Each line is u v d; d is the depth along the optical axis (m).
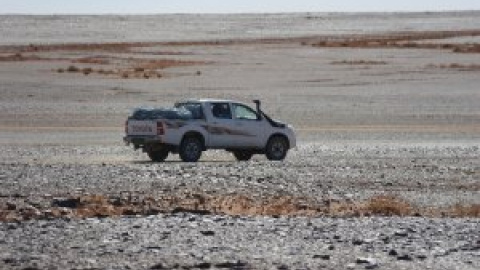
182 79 163.75
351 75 176.62
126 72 173.62
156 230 35.94
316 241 34.22
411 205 48.38
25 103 125.56
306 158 75.69
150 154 75.69
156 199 47.47
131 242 33.03
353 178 59.94
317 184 56.44
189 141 75.12
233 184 55.25
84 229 35.91
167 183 54.75
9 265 28.12
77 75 165.75
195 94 141.25
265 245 33.06
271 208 45.00
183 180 56.38
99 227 36.50
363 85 157.75
